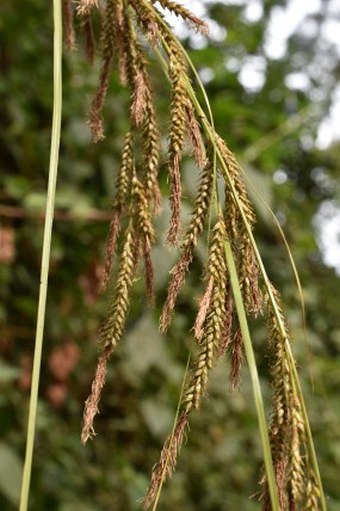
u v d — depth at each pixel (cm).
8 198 106
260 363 108
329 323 167
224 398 130
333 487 147
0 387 98
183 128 34
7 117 109
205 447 137
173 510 134
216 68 120
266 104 140
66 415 110
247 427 139
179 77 35
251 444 142
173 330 107
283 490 31
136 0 36
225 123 107
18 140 109
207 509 138
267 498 31
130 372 111
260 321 105
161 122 88
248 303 33
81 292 107
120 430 118
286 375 31
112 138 107
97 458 115
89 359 110
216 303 32
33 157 110
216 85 122
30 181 108
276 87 151
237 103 124
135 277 35
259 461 143
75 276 107
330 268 179
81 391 111
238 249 33
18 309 107
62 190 103
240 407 133
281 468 31
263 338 105
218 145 34
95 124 40
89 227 104
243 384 108
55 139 34
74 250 106
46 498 100
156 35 35
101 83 40
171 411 115
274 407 31
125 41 37
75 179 105
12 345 105
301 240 137
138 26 36
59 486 102
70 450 108
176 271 33
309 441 31
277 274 118
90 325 108
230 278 32
